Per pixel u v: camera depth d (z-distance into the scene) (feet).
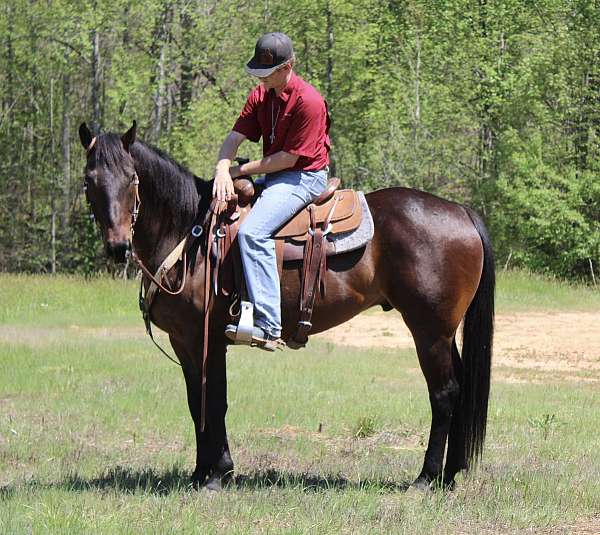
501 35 139.64
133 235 25.98
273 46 25.55
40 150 146.82
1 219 145.48
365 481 28.40
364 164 137.69
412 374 55.31
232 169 26.61
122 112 134.92
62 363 54.75
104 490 26.48
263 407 42.01
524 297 98.27
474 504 26.11
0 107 145.89
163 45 132.26
